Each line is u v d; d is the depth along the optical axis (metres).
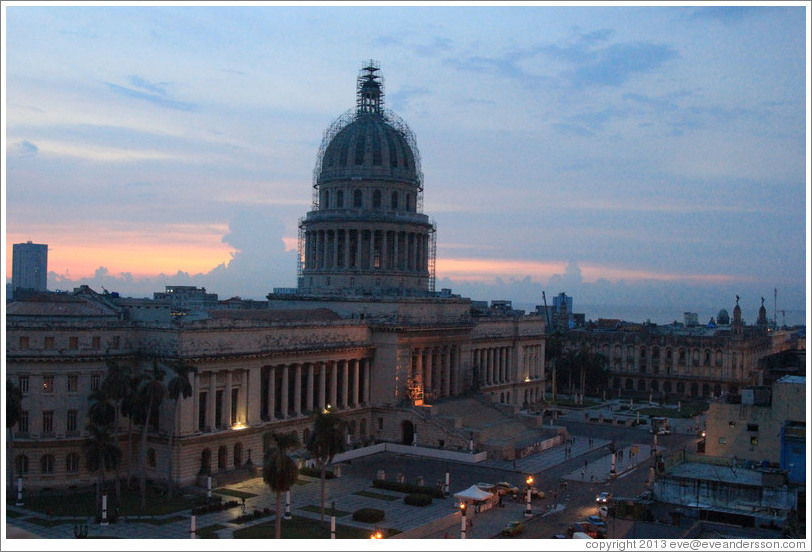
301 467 135.62
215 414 131.62
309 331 152.12
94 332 125.25
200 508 108.56
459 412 171.62
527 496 113.81
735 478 106.00
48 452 120.50
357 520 107.00
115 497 116.62
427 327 173.38
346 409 160.38
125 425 126.88
